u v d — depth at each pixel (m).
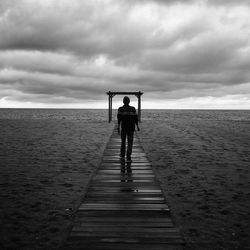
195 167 8.20
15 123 25.70
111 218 4.41
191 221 4.36
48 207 4.93
